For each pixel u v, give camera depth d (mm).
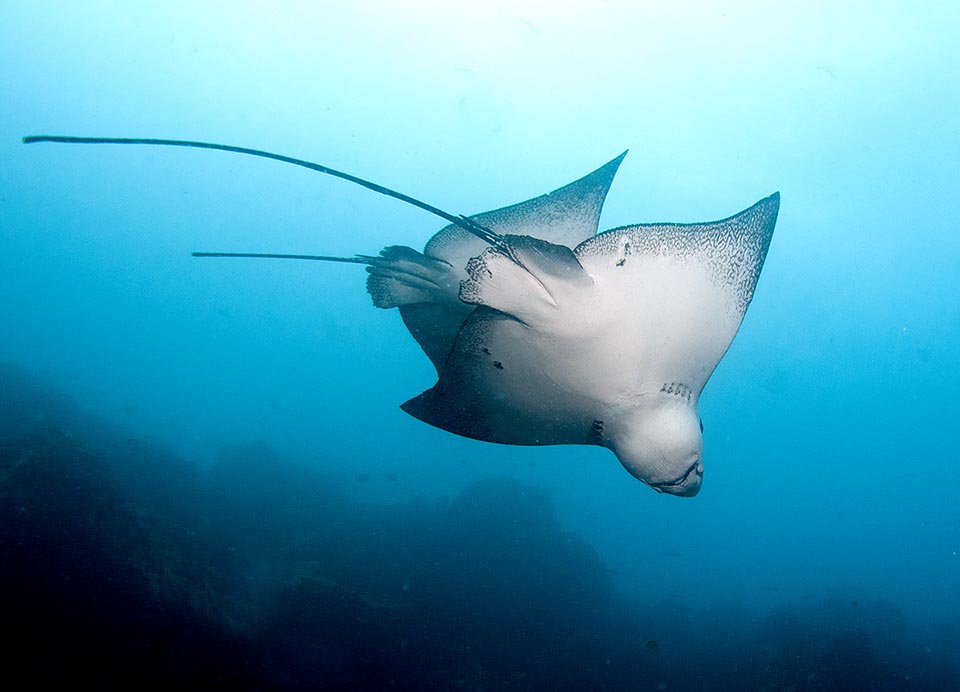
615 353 3520
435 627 9297
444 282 4398
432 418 4262
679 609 15531
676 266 3664
